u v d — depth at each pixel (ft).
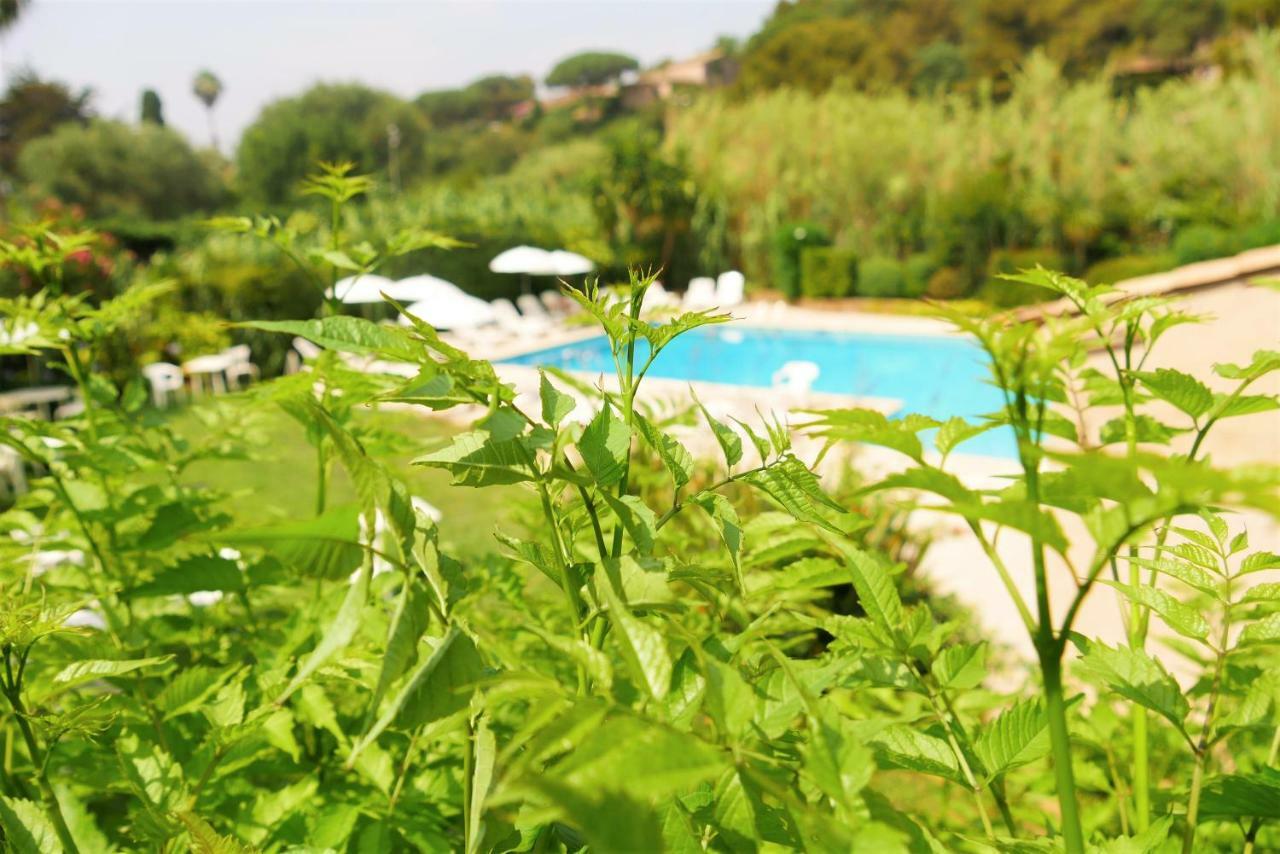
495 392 2.44
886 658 3.08
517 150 238.07
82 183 137.18
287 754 5.69
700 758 1.58
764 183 73.05
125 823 5.57
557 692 1.90
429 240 6.41
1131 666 2.99
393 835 4.77
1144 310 3.14
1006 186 61.36
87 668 3.46
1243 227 55.88
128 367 33.68
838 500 3.07
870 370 49.93
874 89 148.05
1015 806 5.31
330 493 23.95
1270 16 119.55
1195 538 3.21
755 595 3.60
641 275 2.76
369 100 219.00
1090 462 1.57
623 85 272.10
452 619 2.27
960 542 18.30
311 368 3.71
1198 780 2.85
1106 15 156.56
